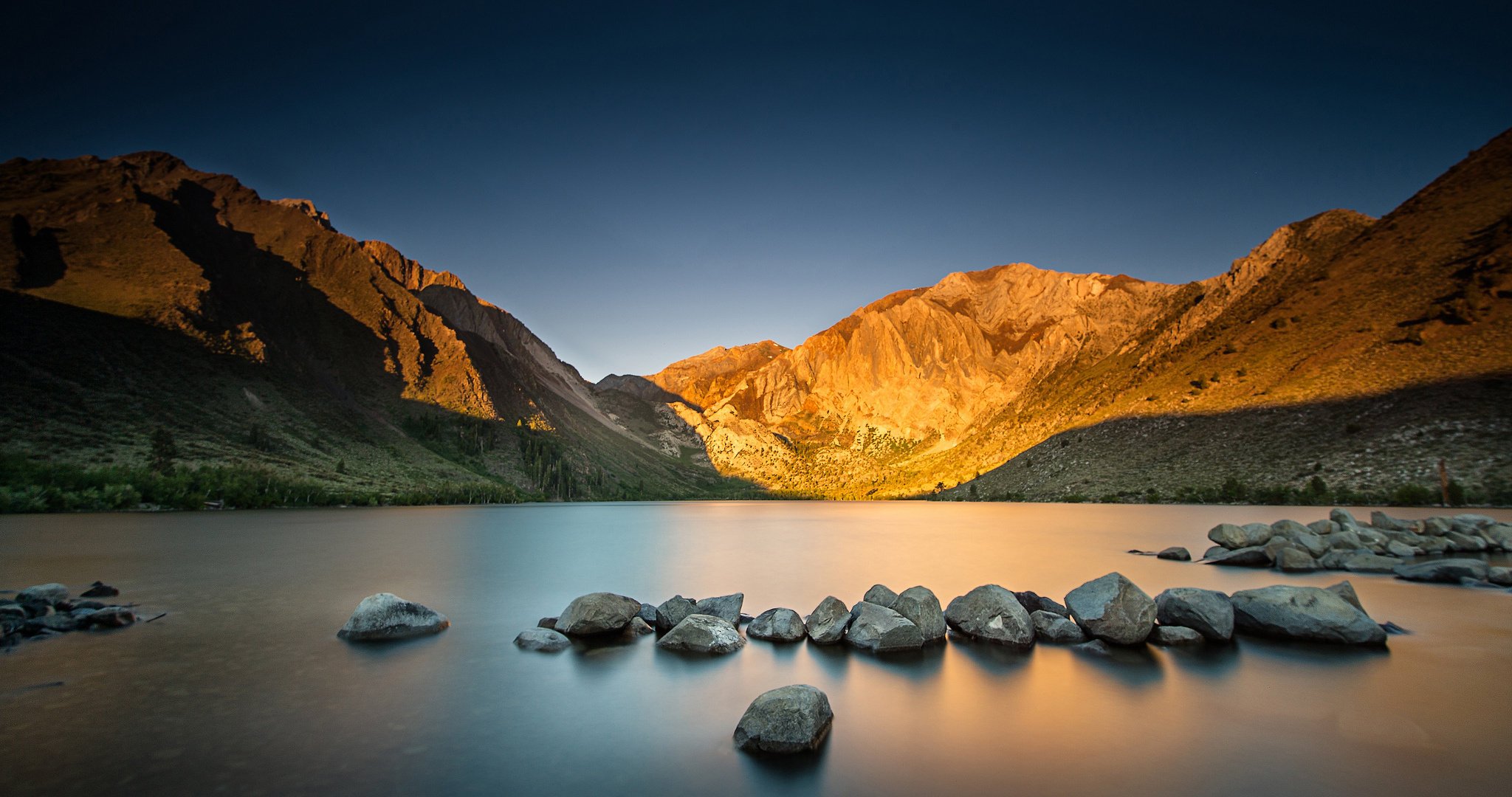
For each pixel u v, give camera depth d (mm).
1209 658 16422
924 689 14117
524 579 33281
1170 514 84688
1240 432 109500
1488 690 13883
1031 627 18047
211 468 108812
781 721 11133
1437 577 27750
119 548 47188
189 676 15133
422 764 10352
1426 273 115188
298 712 12734
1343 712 12633
